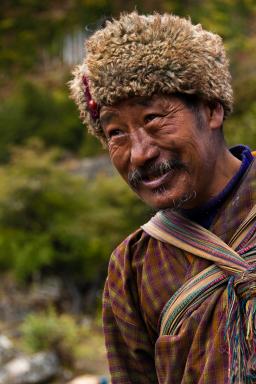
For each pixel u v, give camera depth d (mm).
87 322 12641
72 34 25906
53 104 22109
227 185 1061
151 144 1010
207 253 1045
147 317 1165
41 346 9508
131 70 990
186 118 1009
